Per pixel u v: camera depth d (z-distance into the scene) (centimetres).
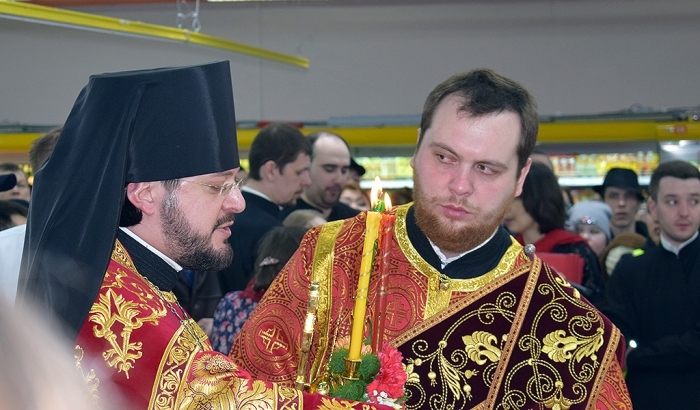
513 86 144
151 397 111
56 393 58
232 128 135
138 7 871
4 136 618
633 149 627
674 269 277
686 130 612
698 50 851
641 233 510
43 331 60
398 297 149
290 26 889
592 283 300
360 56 887
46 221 118
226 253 135
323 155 385
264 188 347
